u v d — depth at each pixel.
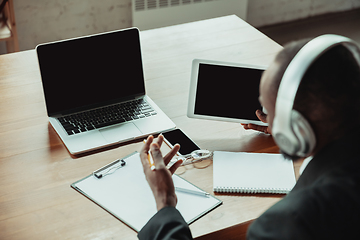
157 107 1.60
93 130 1.47
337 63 0.69
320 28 4.30
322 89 0.69
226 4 3.83
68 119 1.52
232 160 1.36
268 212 0.73
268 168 1.32
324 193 0.68
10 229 1.11
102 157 1.37
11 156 1.37
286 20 4.36
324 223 0.67
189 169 1.33
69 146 1.39
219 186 1.24
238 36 2.15
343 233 0.67
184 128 1.52
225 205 1.20
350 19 4.48
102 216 1.15
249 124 1.49
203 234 1.10
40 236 1.09
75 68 1.52
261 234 0.72
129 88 1.62
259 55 1.99
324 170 0.74
